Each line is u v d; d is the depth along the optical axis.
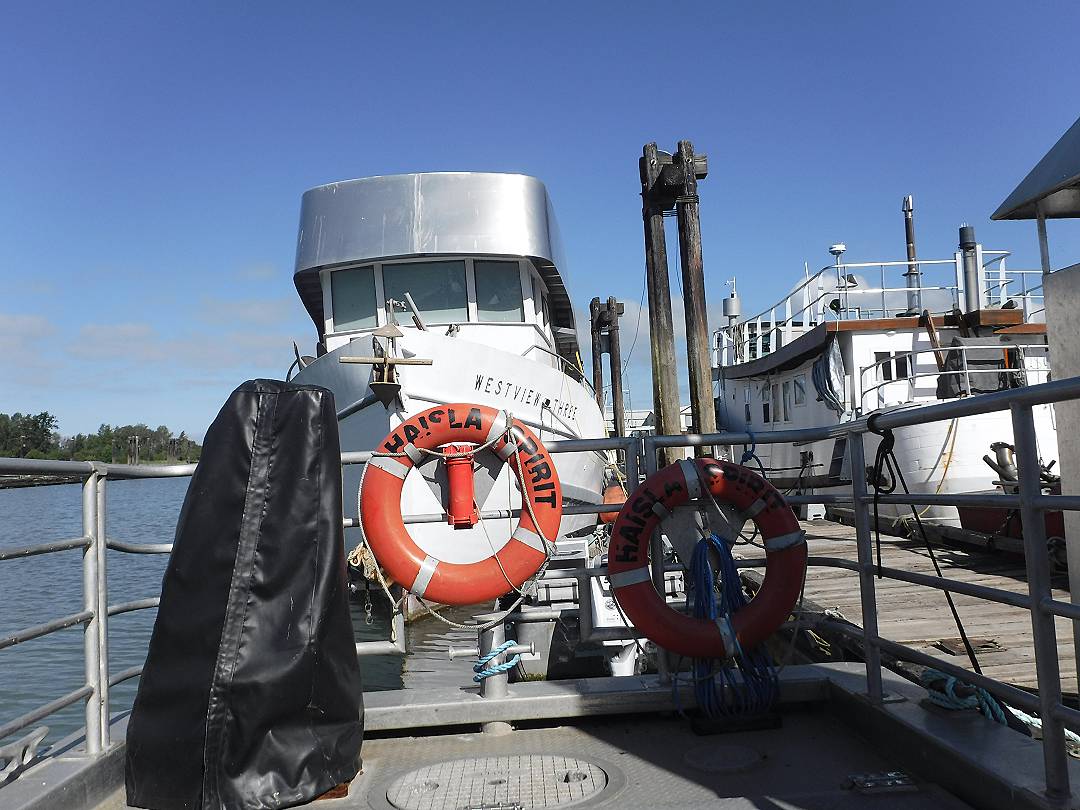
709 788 3.16
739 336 24.08
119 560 24.20
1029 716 4.43
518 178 11.84
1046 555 2.58
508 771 3.41
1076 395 2.35
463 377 10.47
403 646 4.10
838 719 3.89
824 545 13.30
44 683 10.65
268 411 3.22
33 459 2.77
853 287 16.31
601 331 26.55
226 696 2.93
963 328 15.37
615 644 7.37
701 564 3.99
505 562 4.12
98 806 3.08
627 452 4.25
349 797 3.20
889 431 3.47
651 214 11.09
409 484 9.11
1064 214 3.67
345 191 11.66
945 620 7.93
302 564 3.11
